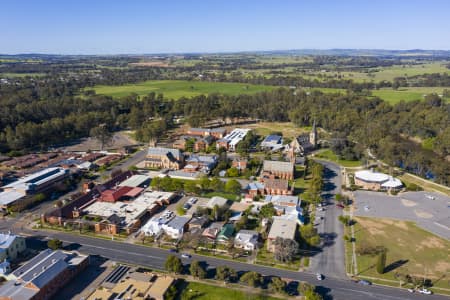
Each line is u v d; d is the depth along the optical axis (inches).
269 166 7864.2
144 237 5295.3
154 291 3909.9
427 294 4084.6
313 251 4972.9
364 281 4264.3
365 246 5064.0
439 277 4404.5
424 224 5802.2
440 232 5546.3
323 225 5728.3
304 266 4611.2
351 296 4025.6
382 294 4072.3
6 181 7377.0
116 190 6722.4
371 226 5708.7
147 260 4719.5
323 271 4503.0
